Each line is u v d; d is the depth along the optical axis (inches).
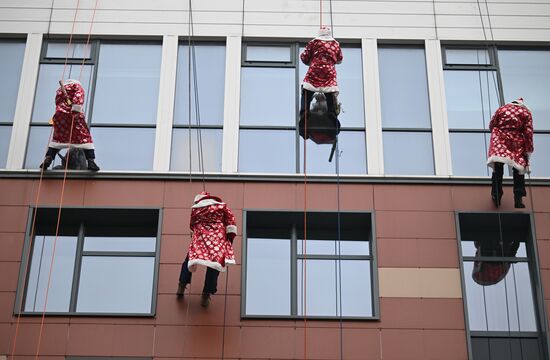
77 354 528.4
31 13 656.4
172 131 618.8
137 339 533.6
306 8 663.8
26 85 630.5
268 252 578.6
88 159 587.8
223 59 647.8
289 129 624.1
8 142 615.2
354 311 557.0
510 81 649.0
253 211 577.0
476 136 626.8
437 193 588.1
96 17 657.6
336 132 619.8
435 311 547.5
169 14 659.4
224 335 535.8
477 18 662.5
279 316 541.0
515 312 562.3
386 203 583.2
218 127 621.9
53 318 538.6
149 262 572.7
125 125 624.1
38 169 593.0
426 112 633.6
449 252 567.8
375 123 620.4
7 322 536.7
